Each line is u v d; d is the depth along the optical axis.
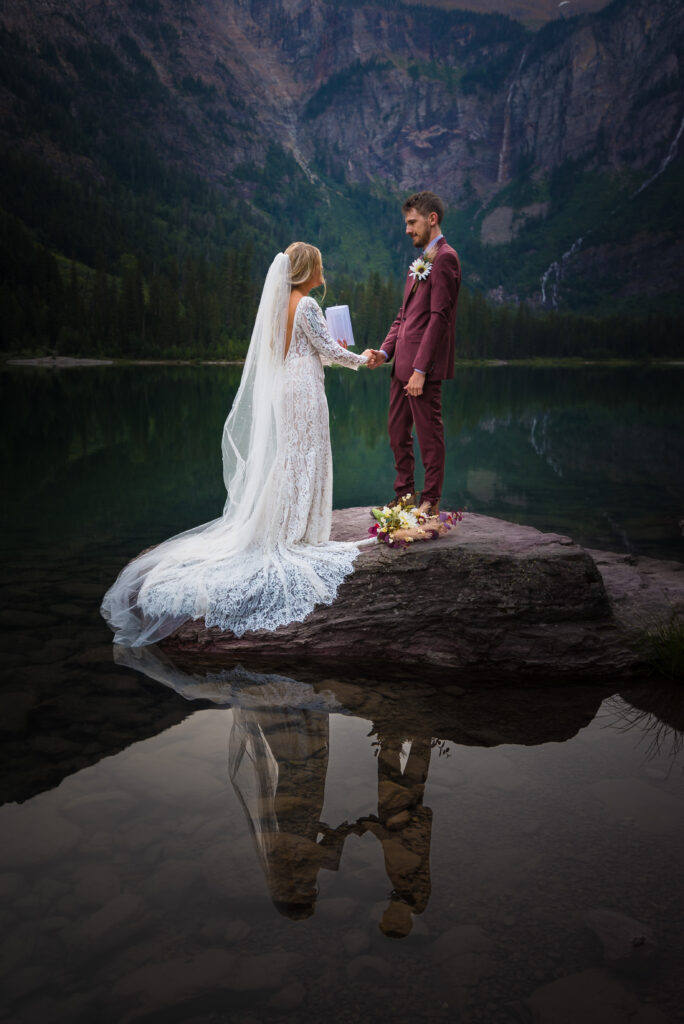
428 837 2.19
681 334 144.38
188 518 7.41
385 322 116.12
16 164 177.38
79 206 179.12
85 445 13.62
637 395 34.50
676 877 1.99
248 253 127.56
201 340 102.69
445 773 2.63
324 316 4.40
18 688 3.33
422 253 4.37
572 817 2.32
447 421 20.14
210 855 2.07
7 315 89.62
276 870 2.01
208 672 3.66
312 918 1.81
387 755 2.78
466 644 3.91
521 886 1.95
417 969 1.64
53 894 1.89
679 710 3.31
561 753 2.82
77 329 95.94
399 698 3.42
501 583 3.97
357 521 5.10
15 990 1.57
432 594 4.01
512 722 3.14
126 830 2.20
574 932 1.76
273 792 2.45
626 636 3.98
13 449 12.89
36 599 4.68
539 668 3.78
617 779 2.60
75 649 3.85
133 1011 1.51
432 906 1.86
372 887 1.94
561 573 3.99
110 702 3.21
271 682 3.56
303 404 4.27
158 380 45.62
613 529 7.20
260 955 1.68
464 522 4.90
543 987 1.58
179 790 2.45
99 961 1.66
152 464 11.35
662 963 1.66
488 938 1.74
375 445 14.43
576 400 30.38
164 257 182.62
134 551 5.99
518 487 9.70
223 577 4.14
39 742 2.79
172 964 1.65
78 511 7.72
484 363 130.62
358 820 2.29
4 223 112.69
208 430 16.53
